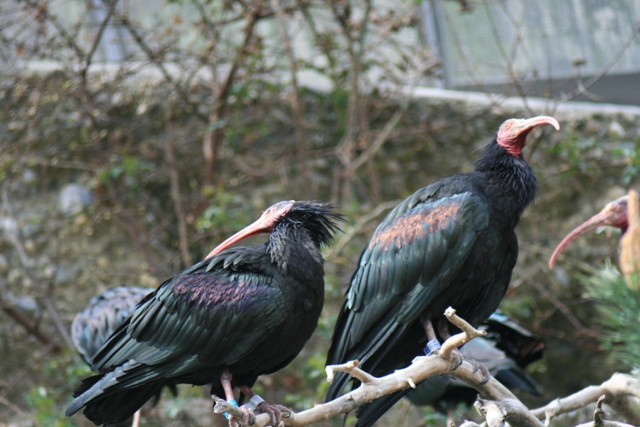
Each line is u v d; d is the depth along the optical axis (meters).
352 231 12.48
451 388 10.07
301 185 14.14
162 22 13.60
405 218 7.73
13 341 13.84
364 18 13.58
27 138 13.97
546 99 13.42
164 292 7.08
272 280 6.91
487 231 7.55
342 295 13.10
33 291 13.83
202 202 13.59
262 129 13.63
